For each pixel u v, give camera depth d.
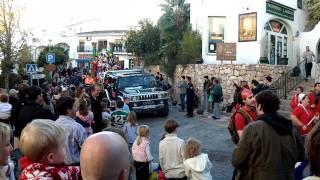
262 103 4.13
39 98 6.39
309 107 7.59
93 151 1.86
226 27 24.36
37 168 2.70
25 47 24.19
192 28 27.67
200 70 23.80
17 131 6.69
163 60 28.97
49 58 23.27
